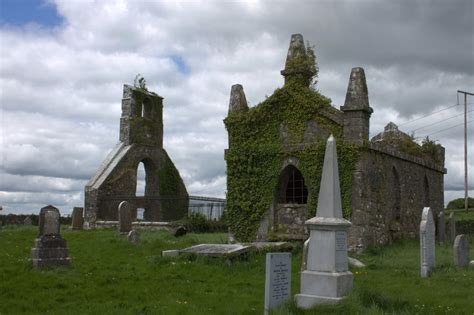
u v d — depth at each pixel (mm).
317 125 26594
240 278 18078
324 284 13078
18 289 15352
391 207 28766
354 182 25297
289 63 27609
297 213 26953
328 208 13617
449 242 32062
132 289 15773
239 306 13219
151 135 46562
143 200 45562
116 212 42312
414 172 32844
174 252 21703
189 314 12312
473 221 43531
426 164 34594
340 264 13383
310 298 12961
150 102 47156
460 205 63000
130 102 45281
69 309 13172
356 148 25312
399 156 29641
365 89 25891
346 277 13344
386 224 27703
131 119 45000
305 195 27469
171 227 35312
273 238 26922
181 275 18328
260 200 27703
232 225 28344
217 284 16891
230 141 28781
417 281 17219
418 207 33125
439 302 13547
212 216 39469
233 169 28500
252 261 20812
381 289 15336
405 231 30234
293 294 14766
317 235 13500
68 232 32812
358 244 24844
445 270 19609
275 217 27391
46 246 18984
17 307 13320
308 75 27781
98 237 29297
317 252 13414
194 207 40938
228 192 28578
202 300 14164
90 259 21906
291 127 27250
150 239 29094
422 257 18969
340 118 25906
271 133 27766
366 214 25250
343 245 13578
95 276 17781
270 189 27500
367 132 26000
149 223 35906
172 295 14852
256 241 27594
